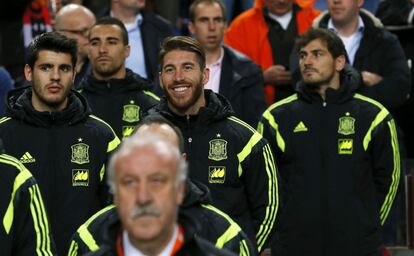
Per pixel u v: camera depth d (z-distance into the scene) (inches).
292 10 756.0
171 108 518.3
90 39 633.6
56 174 525.3
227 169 512.7
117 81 629.9
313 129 595.8
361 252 588.1
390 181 595.8
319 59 598.5
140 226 288.2
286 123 599.8
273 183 518.3
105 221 402.3
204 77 519.2
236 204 514.9
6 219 438.6
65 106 536.1
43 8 790.5
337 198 589.0
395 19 733.3
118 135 625.9
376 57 698.2
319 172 592.4
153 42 748.0
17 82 776.9
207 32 693.3
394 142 595.8
